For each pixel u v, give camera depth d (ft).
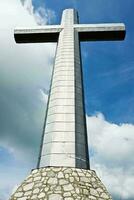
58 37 58.90
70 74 52.34
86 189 40.52
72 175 41.60
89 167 45.24
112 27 57.88
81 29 58.75
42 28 59.00
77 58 55.11
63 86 50.85
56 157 43.45
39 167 43.93
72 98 49.37
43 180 41.29
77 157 43.68
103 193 41.37
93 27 58.49
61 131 45.78
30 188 41.14
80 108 49.01
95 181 42.55
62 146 44.34
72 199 38.52
